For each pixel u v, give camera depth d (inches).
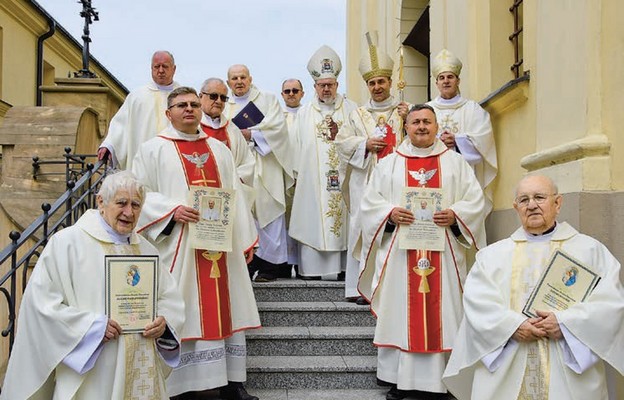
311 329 240.7
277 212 286.0
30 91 566.6
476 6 273.1
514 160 234.4
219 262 192.9
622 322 136.0
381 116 258.7
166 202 186.7
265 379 212.7
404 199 199.6
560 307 138.6
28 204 267.7
